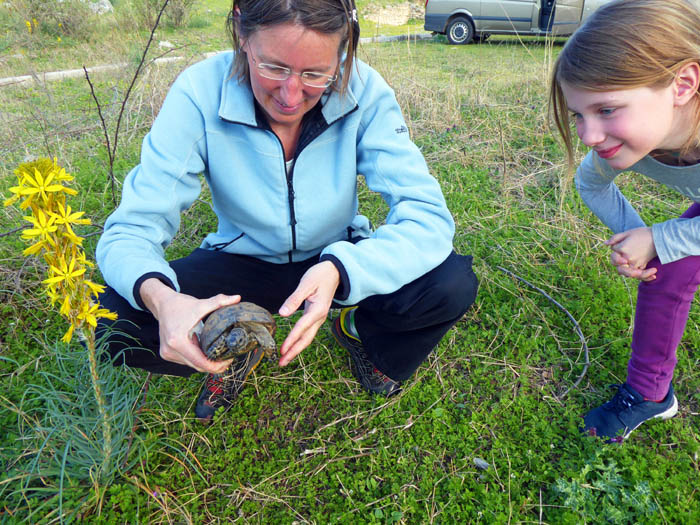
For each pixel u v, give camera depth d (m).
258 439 1.95
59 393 1.73
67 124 4.18
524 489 1.76
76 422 1.59
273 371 2.22
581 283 2.64
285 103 1.46
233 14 1.48
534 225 3.11
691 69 1.36
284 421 2.02
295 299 1.38
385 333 1.86
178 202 1.65
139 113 4.32
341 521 1.67
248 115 1.62
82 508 1.64
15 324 2.34
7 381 2.04
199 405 2.00
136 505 1.68
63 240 1.17
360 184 3.53
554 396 2.11
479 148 4.00
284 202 1.77
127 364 1.74
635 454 1.83
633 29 1.32
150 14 9.36
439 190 1.73
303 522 1.68
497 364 2.25
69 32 8.22
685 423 1.98
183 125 1.64
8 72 6.11
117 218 1.55
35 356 2.18
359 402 2.10
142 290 1.41
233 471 1.83
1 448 1.69
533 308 2.50
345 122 1.74
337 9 1.31
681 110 1.46
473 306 2.55
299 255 1.96
